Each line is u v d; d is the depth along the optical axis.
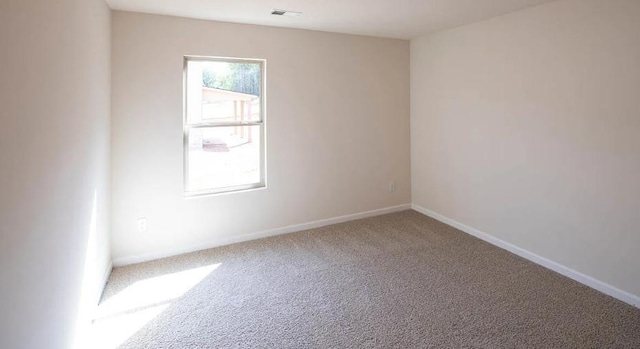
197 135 3.63
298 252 3.56
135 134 3.26
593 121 2.73
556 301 2.61
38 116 1.42
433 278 2.99
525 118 3.28
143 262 3.36
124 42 3.15
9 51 1.17
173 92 3.39
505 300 2.63
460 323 2.35
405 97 4.74
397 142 4.75
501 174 3.57
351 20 3.60
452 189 4.23
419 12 3.34
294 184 4.11
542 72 3.09
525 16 3.22
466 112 3.94
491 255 3.45
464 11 3.29
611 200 2.65
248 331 2.28
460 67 3.96
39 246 1.42
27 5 1.33
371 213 4.67
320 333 2.26
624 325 2.31
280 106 3.93
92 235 2.38
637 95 2.46
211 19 3.46
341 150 4.36
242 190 3.85
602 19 2.63
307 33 4.00
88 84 2.27
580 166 2.84
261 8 3.15
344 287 2.85
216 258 3.43
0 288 1.09
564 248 3.01
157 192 3.41
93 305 2.43
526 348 2.09
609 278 2.69
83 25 2.15
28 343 1.30
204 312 2.51
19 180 1.24
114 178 3.21
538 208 3.21
